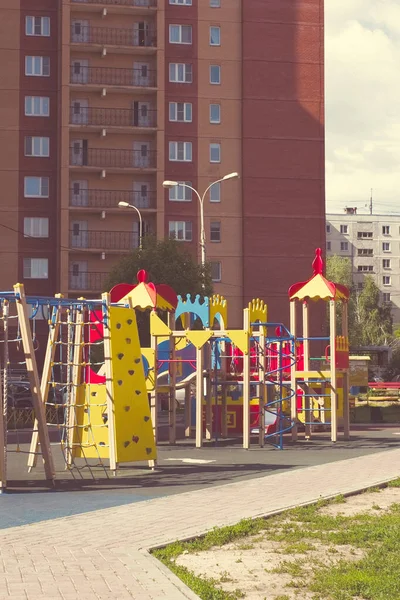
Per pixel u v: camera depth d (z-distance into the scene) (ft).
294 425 89.30
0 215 224.12
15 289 54.49
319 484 52.90
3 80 226.38
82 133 229.45
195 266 167.73
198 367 83.05
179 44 233.76
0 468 51.70
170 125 231.91
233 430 97.45
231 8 235.61
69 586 27.53
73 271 226.99
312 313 237.04
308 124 235.61
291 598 27.14
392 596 26.76
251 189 233.14
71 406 60.49
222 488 51.49
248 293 231.50
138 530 37.24
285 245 233.35
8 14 227.61
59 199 224.94
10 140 225.97
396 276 515.50
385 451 76.89
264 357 83.82
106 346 59.88
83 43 226.99
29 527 38.06
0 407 52.70
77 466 64.54
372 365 283.38
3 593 26.66
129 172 228.02
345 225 513.86
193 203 230.89
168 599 26.03
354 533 36.76
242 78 234.99
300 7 236.84
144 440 60.95
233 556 32.86
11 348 202.28
